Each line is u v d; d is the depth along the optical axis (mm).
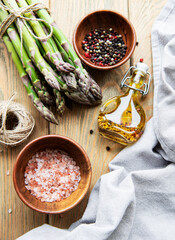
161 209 521
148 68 525
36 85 504
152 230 513
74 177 522
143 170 515
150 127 536
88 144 555
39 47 506
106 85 560
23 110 524
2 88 554
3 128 503
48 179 525
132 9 564
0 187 546
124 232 496
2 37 509
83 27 546
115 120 534
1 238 541
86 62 511
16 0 499
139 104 535
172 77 521
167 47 526
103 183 504
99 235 475
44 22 502
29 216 544
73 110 557
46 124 555
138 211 524
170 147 507
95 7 562
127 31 542
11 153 549
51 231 510
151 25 563
